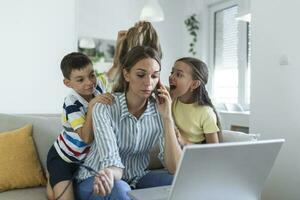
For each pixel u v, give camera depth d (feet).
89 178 4.65
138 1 15.08
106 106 4.54
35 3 9.05
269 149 3.41
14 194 5.59
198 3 15.01
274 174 7.33
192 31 15.19
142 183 5.05
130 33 5.79
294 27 6.89
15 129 6.58
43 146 6.51
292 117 6.97
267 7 7.52
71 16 9.64
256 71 7.84
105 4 14.33
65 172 5.06
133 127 4.66
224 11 13.97
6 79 8.69
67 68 5.28
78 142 5.04
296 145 6.88
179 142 5.27
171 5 15.78
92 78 5.41
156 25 15.43
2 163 5.79
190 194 3.23
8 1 8.68
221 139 5.98
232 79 13.44
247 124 10.16
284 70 7.14
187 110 5.87
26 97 8.97
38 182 6.08
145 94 4.25
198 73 5.68
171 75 5.82
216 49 14.43
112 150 4.17
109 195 4.09
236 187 3.48
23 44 8.90
